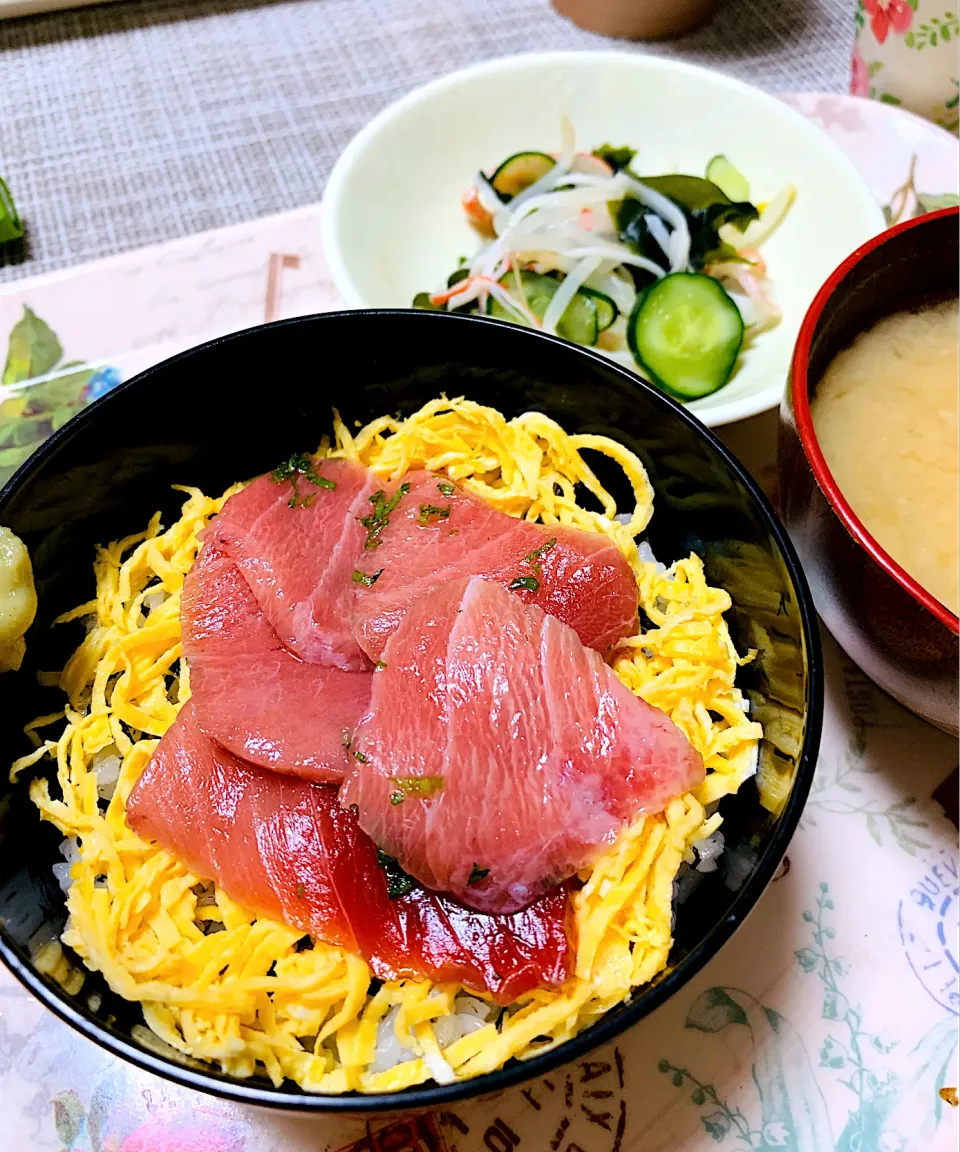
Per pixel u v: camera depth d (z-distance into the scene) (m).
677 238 0.27
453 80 0.28
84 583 0.21
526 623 0.18
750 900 0.14
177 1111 0.16
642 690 0.19
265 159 0.31
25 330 0.25
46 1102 0.16
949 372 0.21
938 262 0.21
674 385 0.25
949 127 0.32
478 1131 0.16
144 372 0.19
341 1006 0.16
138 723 0.19
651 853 0.17
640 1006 0.14
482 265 0.27
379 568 0.20
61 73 0.33
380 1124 0.16
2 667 0.18
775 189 0.28
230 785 0.18
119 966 0.16
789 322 0.26
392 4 0.35
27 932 0.16
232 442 0.22
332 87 0.33
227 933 0.17
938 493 0.20
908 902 0.19
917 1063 0.17
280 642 0.19
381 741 0.17
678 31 0.35
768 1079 0.17
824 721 0.21
